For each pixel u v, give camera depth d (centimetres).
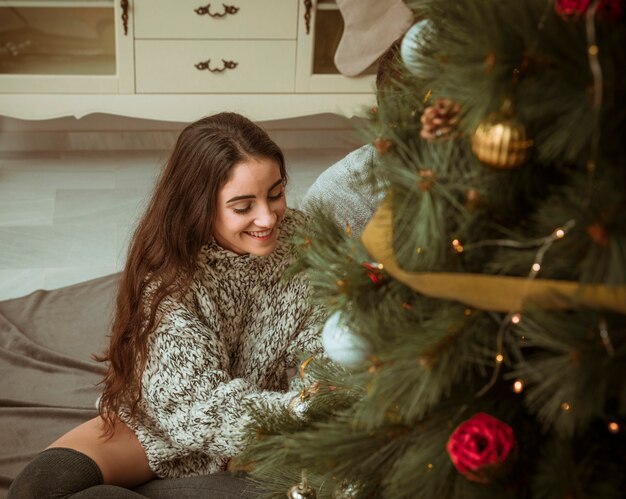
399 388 72
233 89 299
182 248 129
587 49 58
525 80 62
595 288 61
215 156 124
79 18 285
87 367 198
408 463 74
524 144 64
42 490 127
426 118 70
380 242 75
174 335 130
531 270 65
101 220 272
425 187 69
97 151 329
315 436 81
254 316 141
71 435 138
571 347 61
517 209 70
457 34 66
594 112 57
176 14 282
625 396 64
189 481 137
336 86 302
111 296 226
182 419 130
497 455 70
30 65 290
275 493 104
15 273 240
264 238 130
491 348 73
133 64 290
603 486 66
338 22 292
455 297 70
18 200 282
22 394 189
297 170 318
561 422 66
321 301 87
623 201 59
